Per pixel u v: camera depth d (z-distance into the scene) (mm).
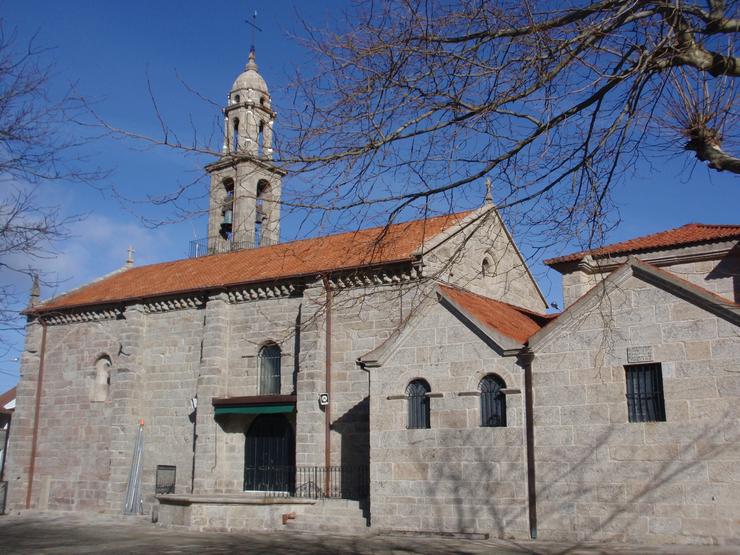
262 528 24656
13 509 37688
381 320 28438
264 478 31312
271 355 32281
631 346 19578
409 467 22125
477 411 21516
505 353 21281
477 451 21172
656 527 18391
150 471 34188
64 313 39500
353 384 28625
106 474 35844
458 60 11352
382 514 22266
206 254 42906
